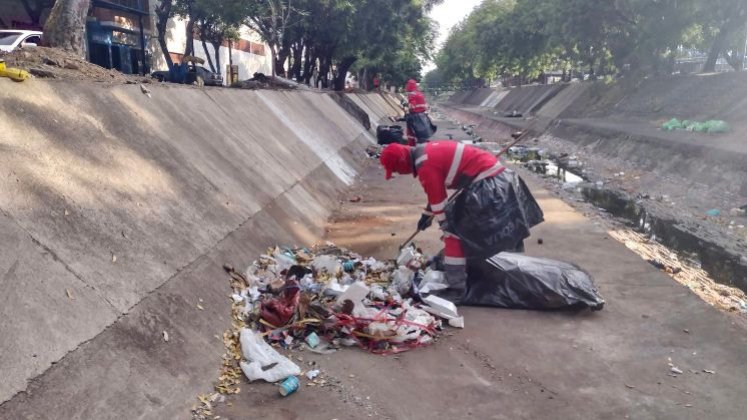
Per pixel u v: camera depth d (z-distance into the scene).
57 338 3.10
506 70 62.19
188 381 3.58
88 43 23.64
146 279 4.02
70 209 4.01
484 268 5.35
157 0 29.33
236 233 5.75
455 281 5.25
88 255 3.78
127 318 3.60
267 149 9.05
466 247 5.19
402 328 4.52
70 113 5.11
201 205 5.62
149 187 5.10
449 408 3.65
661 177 14.89
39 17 22.03
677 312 5.09
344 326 4.52
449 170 5.17
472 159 5.19
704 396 3.76
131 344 3.48
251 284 5.11
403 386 3.90
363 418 3.49
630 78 28.33
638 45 26.09
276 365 3.93
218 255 5.11
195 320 4.10
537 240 7.46
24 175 3.92
